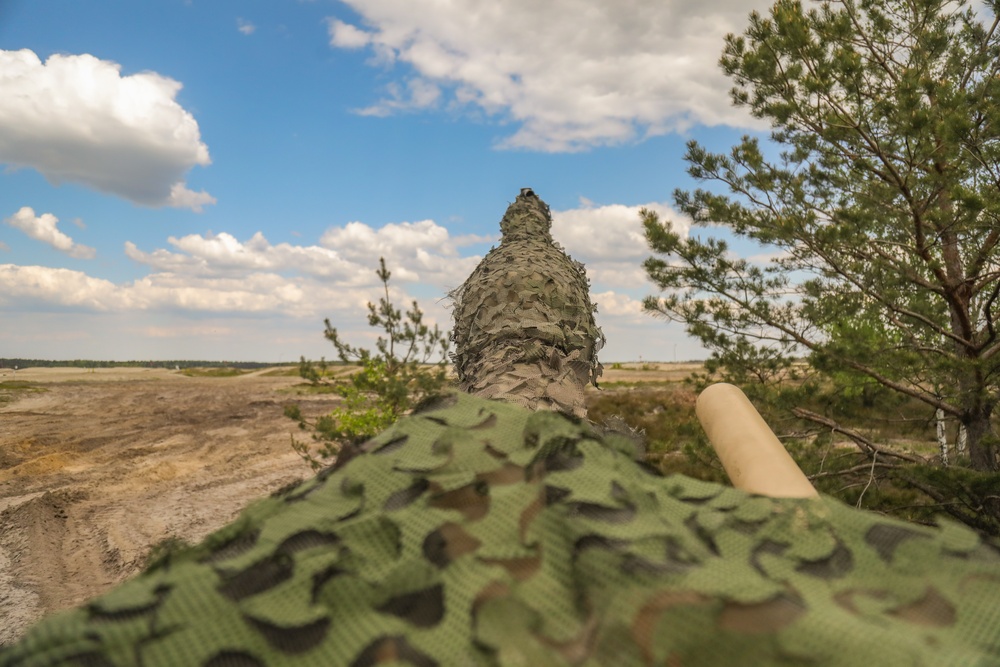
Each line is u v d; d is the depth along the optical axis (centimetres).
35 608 581
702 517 50
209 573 45
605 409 1452
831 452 621
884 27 625
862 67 580
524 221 243
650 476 58
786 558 46
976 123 528
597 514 48
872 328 679
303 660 41
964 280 547
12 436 1374
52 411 1834
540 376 160
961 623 40
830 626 37
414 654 40
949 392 564
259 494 974
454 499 51
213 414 1823
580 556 45
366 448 62
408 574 45
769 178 640
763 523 50
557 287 194
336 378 772
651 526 47
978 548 46
